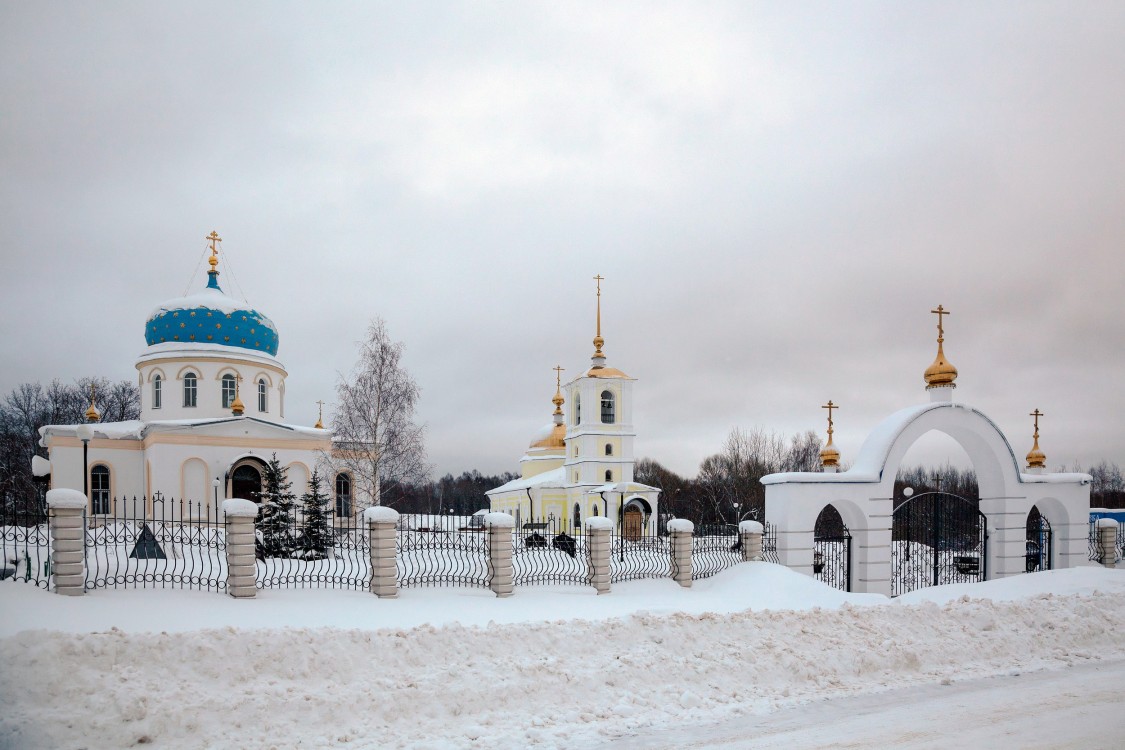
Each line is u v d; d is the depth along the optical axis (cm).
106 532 1573
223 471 3588
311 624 1294
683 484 7900
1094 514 3522
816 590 1856
